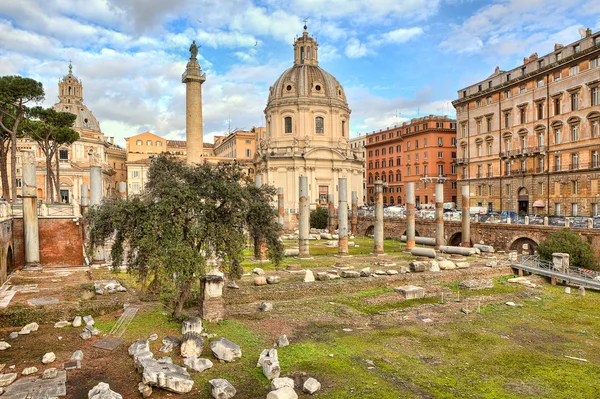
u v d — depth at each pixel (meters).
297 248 52.03
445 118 107.00
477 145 81.25
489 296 29.75
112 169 120.50
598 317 25.81
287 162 89.06
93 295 25.39
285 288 28.45
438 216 50.06
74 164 100.31
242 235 21.11
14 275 31.58
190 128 70.31
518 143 71.81
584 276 33.69
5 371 15.68
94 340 18.95
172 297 23.98
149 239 18.42
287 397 13.64
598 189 57.72
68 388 14.53
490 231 51.03
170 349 18.05
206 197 19.64
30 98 49.25
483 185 79.44
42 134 60.12
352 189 95.12
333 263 40.97
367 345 19.97
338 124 94.31
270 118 94.25
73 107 123.88
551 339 21.78
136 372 15.91
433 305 27.22
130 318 21.59
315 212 81.38
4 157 54.53
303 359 17.83
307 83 92.25
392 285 31.86
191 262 18.70
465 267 37.88
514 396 15.02
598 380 16.56
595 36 58.25
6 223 31.16
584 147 59.75
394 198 118.81
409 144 112.00
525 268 37.44
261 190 22.44
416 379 16.27
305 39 97.00
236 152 119.88
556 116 64.50
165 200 18.55
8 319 20.83
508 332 22.66
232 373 16.16
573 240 37.88
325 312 25.08
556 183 64.31
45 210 37.72
